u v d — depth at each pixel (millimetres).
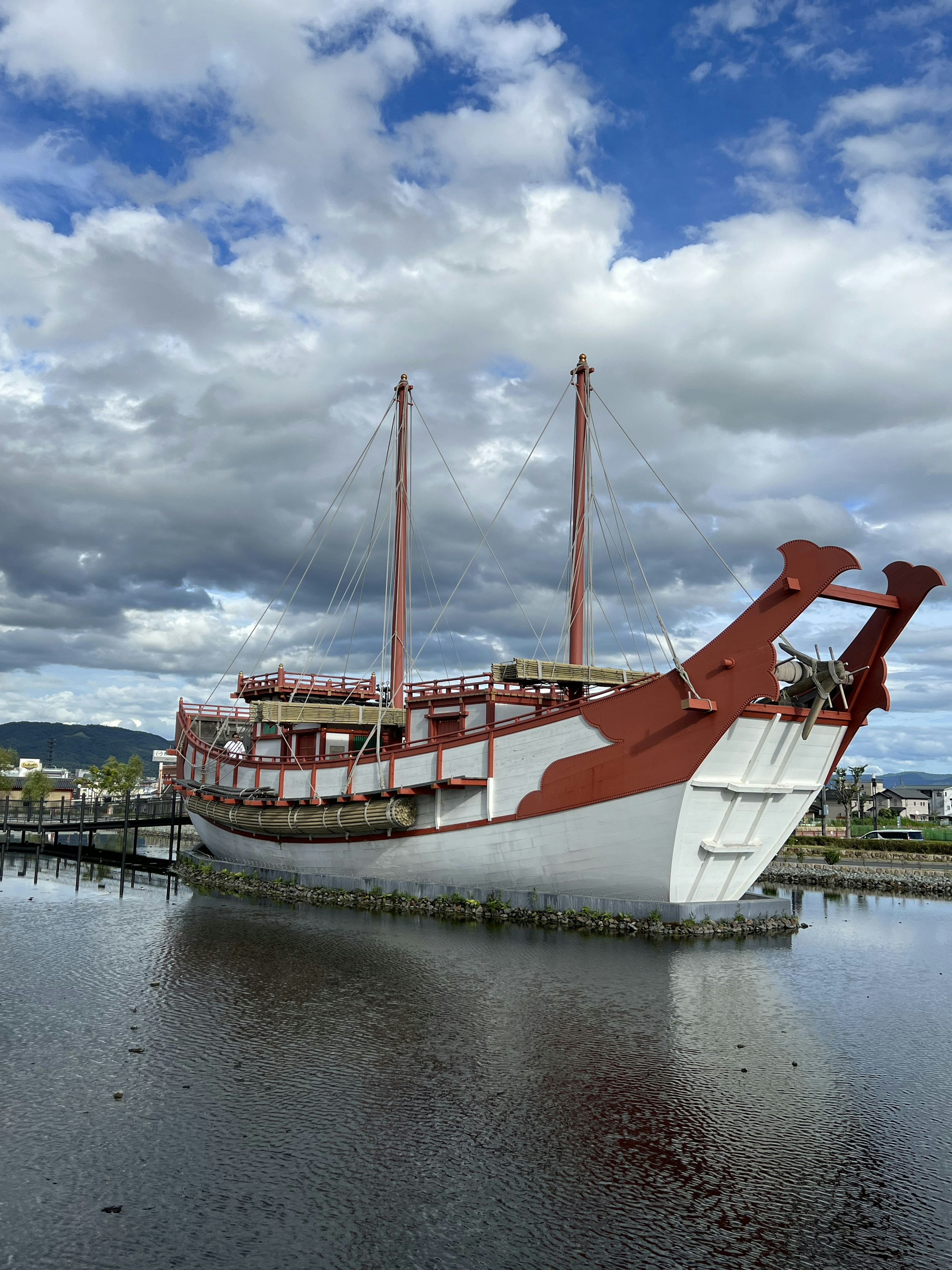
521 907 32375
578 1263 10109
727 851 29641
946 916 38094
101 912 34719
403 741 40219
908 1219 11180
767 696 26484
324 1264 10023
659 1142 13258
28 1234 10531
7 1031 18219
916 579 28156
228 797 45438
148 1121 13758
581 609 39625
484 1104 14578
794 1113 14398
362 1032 18312
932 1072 16469
